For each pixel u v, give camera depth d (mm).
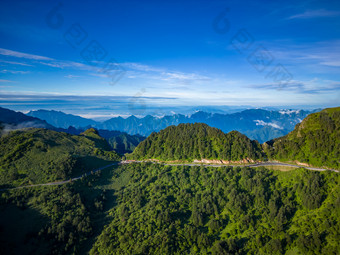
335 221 127250
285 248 126812
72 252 142000
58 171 195875
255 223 148375
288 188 166750
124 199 192500
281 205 156250
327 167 174125
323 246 118562
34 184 184000
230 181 186125
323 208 139625
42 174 193625
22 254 132375
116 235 150875
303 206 151875
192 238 142750
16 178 186125
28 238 141375
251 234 140125
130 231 148750
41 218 154125
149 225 150250
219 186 184750
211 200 171125
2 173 189000
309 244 120625
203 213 164125
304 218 139625
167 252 131250
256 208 159000
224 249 129625
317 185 156250
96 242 149375
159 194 187750
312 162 181750
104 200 191250
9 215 152500
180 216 163000
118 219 169500
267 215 150500
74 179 199750
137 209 175125
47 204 164625
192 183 197625
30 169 196750
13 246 134375
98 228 163750
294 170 181625
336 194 143125
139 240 141125
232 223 152125
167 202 175125
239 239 139250
